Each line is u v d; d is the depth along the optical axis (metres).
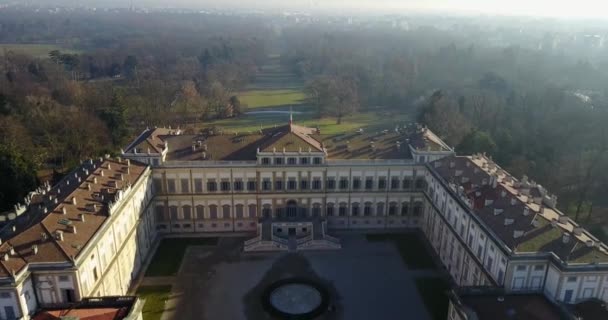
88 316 88.19
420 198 148.62
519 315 89.44
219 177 141.12
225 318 107.69
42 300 91.12
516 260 93.88
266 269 127.19
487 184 120.56
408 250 138.00
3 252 89.31
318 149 142.12
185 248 137.50
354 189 145.88
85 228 99.56
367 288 119.19
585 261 90.81
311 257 133.25
